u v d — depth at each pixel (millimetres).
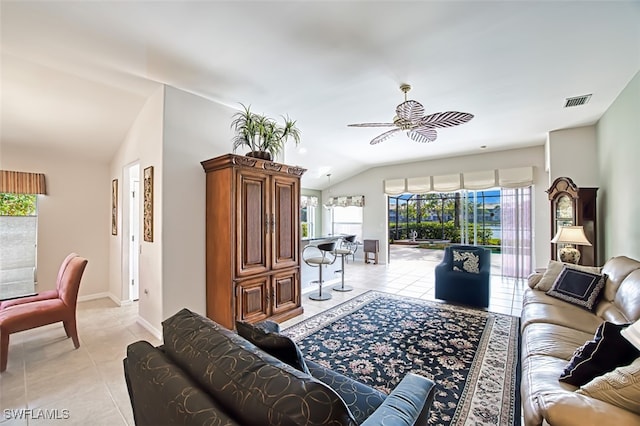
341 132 4922
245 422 831
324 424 730
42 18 2080
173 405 925
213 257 3312
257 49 2473
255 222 3312
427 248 9844
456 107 3740
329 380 1586
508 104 3656
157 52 2523
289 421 748
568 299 2762
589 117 4145
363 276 6285
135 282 4445
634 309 2021
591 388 1242
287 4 1944
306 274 5012
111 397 2109
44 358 2662
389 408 1101
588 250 4102
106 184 4695
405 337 3096
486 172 6309
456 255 4395
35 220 4102
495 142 5520
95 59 2629
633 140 3041
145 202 3406
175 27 2188
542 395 1352
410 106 2799
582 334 2078
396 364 2537
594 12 2004
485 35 2271
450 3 1934
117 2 1919
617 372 1209
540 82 3068
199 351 1130
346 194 8734
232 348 1082
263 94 3361
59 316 2770
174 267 3162
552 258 4473
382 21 2115
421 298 4582
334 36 2295
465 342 2969
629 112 3104
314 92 3311
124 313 3881
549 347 1891
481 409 1938
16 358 2662
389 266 7559
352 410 1335
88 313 3881
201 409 852
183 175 3264
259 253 3350
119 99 3359
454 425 1791
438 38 2320
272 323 1923
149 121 3355
